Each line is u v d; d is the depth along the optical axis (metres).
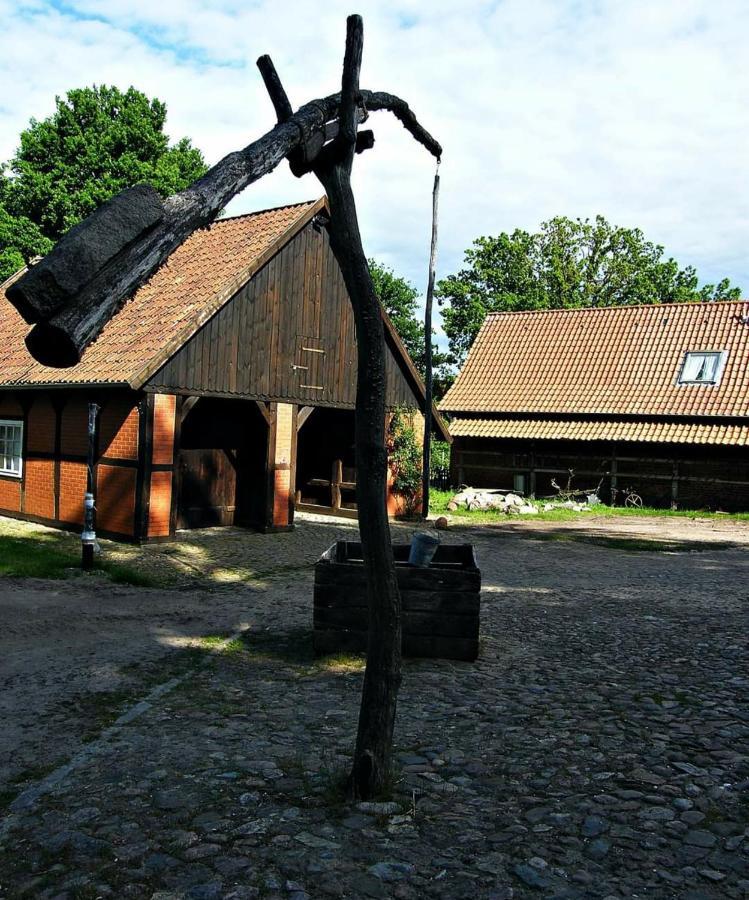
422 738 5.39
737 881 3.67
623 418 27.78
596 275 49.03
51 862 3.75
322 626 7.46
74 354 2.60
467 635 7.37
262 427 16.77
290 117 4.07
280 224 16.58
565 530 19.72
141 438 14.12
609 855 3.88
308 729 5.54
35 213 34.34
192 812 4.25
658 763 5.03
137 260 2.74
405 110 5.26
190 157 37.88
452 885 3.59
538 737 5.45
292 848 3.88
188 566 12.50
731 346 28.33
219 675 6.86
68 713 5.84
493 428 29.33
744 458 26.05
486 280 48.94
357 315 4.43
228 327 15.47
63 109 34.66
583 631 8.77
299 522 18.91
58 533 15.44
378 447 4.40
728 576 13.13
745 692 6.57
